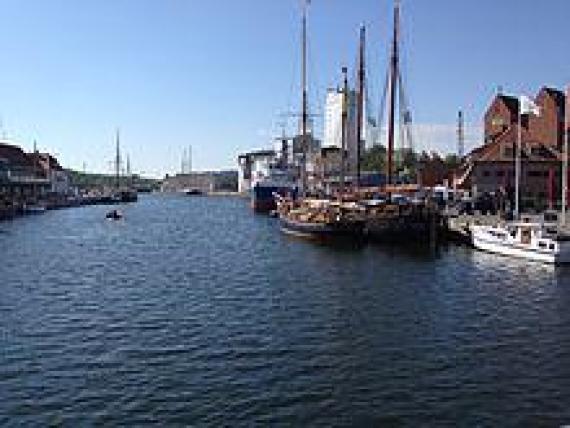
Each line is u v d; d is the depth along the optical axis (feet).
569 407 66.95
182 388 73.10
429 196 221.87
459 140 361.71
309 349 88.17
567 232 171.01
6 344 92.02
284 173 476.95
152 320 106.73
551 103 308.81
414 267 161.17
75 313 112.88
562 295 124.26
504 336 94.63
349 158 361.92
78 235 278.26
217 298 126.21
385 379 75.61
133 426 63.05
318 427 62.23
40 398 70.54
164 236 275.59
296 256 190.19
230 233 288.30
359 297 124.16
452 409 66.44
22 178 497.05
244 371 78.89
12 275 159.02
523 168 290.35
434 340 92.48
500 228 181.88
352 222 204.64
